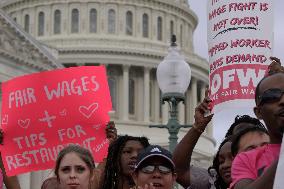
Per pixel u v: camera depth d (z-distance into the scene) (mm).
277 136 6992
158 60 131250
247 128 8781
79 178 9445
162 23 136500
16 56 75750
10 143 12961
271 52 10695
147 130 127562
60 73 12891
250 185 6336
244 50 10633
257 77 10578
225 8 10781
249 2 10680
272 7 10750
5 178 12844
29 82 12945
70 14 131375
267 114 6910
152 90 133500
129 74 131375
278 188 6023
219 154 10133
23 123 12898
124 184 10430
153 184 8219
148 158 8219
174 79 20234
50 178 11477
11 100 13000
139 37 132625
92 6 131375
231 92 10578
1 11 72938
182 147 10039
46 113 12812
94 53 128375
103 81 12898
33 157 12820
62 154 9539
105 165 10781
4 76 73375
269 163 6930
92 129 12703
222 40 10773
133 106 130875
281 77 6926
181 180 10195
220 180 10336
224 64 10703
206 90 10953
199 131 9984
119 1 132250
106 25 131125
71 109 12773
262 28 10680
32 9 134125
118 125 125812
